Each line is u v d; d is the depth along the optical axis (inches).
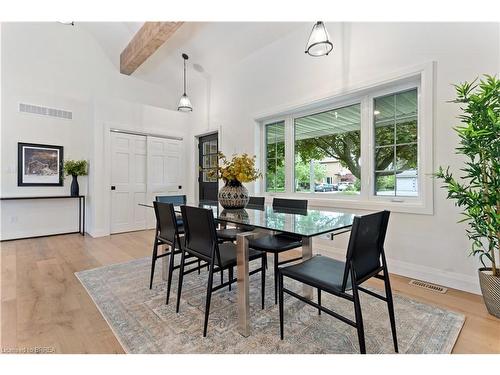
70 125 175.6
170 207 77.6
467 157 81.6
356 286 47.3
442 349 54.6
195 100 205.5
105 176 170.6
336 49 115.1
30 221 162.2
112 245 145.6
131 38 172.6
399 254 97.7
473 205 66.4
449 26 84.7
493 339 57.9
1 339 58.9
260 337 59.6
